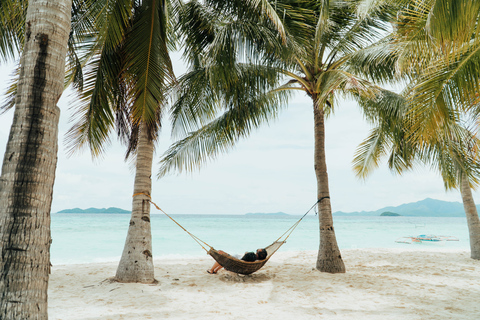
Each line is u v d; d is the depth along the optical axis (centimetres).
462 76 414
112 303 471
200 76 689
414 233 3125
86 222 4544
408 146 814
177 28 688
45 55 256
